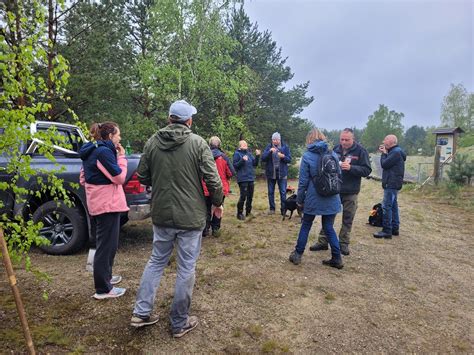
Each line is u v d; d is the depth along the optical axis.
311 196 4.24
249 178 6.99
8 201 4.38
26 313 2.96
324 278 4.07
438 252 5.39
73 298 3.28
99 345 2.59
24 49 2.15
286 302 3.42
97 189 3.12
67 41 10.28
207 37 13.61
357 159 4.81
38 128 4.74
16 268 3.98
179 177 2.65
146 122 14.02
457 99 37.12
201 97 15.38
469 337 2.98
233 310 3.22
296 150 19.80
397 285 4.02
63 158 4.61
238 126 14.44
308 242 5.49
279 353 2.62
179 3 12.74
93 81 10.09
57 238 4.54
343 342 2.81
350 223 4.96
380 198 10.57
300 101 19.17
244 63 17.12
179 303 2.70
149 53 14.48
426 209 8.98
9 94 2.20
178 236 2.74
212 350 2.61
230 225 6.50
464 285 4.13
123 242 5.11
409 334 2.98
